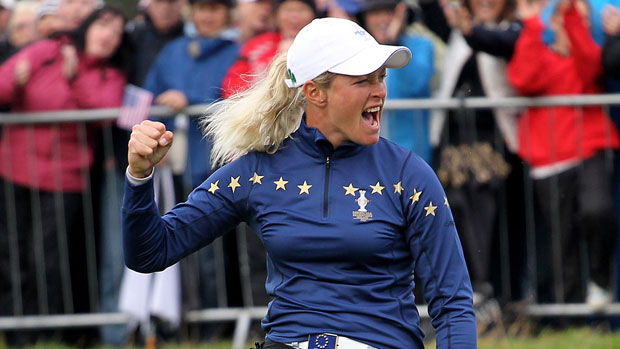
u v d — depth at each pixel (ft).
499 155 65.77
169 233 32.42
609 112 65.31
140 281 64.80
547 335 63.72
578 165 64.85
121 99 67.97
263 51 66.18
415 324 31.76
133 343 67.36
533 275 65.92
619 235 66.33
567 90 65.16
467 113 65.51
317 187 31.78
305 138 32.42
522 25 64.85
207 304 67.36
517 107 65.41
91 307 68.54
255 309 65.72
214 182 32.94
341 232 30.99
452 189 65.41
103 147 68.13
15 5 75.41
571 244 65.51
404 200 31.50
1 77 66.80
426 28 68.44
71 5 71.10
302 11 65.46
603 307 64.49
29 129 67.31
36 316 67.62
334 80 31.32
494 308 64.34
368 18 65.46
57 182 67.41
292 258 31.55
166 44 69.31
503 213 65.92
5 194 67.62
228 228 33.27
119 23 68.95
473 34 64.69
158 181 65.41
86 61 68.23
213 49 67.36
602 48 64.28
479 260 64.95
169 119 66.54
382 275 31.37
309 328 31.09
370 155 32.09
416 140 65.67
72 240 68.39
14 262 67.77
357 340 30.89
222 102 35.01
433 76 67.10
